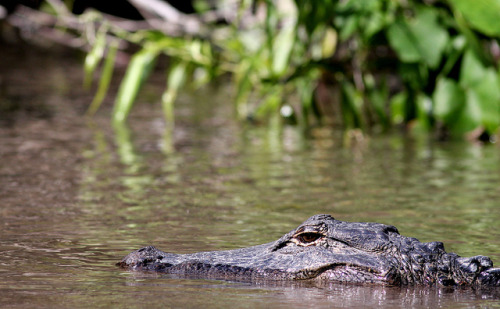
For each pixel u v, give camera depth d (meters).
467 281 6.56
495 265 7.06
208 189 11.14
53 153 14.06
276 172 12.56
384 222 9.08
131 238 8.20
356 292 6.33
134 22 22.03
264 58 18.45
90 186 11.27
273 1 18.50
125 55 31.22
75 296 6.05
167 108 18.45
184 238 8.22
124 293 6.17
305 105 18.25
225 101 22.59
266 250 7.04
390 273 6.56
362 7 15.83
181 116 19.50
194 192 10.92
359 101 17.98
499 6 14.54
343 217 9.34
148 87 25.45
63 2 22.88
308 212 9.62
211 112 20.28
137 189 11.10
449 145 15.73
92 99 21.97
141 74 17.48
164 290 6.28
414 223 9.02
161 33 17.81
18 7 24.83
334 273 6.66
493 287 6.53
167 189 11.12
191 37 19.97
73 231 8.52
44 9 22.92
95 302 5.90
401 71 16.25
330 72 17.70
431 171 12.70
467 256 7.42
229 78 29.36
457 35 16.03
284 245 6.98
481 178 12.09
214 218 9.27
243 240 8.13
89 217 9.27
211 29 20.58
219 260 6.94
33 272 6.80
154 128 17.48
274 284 6.57
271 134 17.00
